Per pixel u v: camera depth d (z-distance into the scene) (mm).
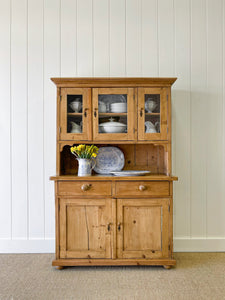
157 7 2688
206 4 2693
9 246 2666
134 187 2260
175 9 2686
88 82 2332
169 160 2354
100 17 2705
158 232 2271
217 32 2697
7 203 2686
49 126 2703
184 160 2709
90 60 2701
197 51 2699
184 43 2691
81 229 2264
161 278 2127
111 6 2707
